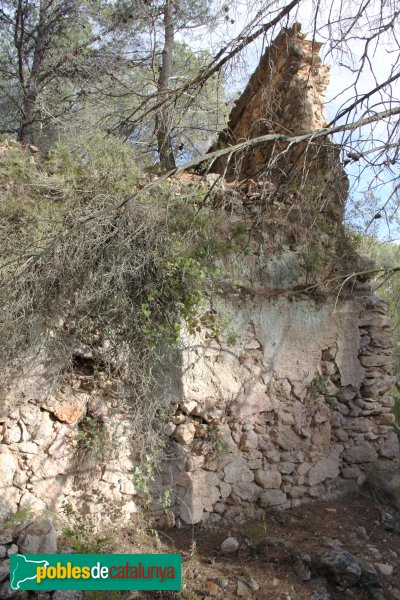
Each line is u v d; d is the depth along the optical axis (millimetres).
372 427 7289
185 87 7539
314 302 6910
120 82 12008
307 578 5273
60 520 5203
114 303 5418
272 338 6566
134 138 9336
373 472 7133
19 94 14102
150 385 5676
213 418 6074
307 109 7633
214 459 6074
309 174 7305
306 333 6824
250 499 6297
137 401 5555
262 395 6441
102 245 5410
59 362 5301
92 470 5457
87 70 12758
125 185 5805
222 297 6199
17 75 14570
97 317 5488
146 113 7992
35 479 5215
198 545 5586
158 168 7477
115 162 5895
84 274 5332
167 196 5871
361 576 5375
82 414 5477
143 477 5324
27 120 13328
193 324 5684
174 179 6242
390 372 7422
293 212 6902
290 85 7898
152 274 5641
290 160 7559
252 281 6453
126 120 8312
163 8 11852
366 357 7277
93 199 5570
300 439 6711
